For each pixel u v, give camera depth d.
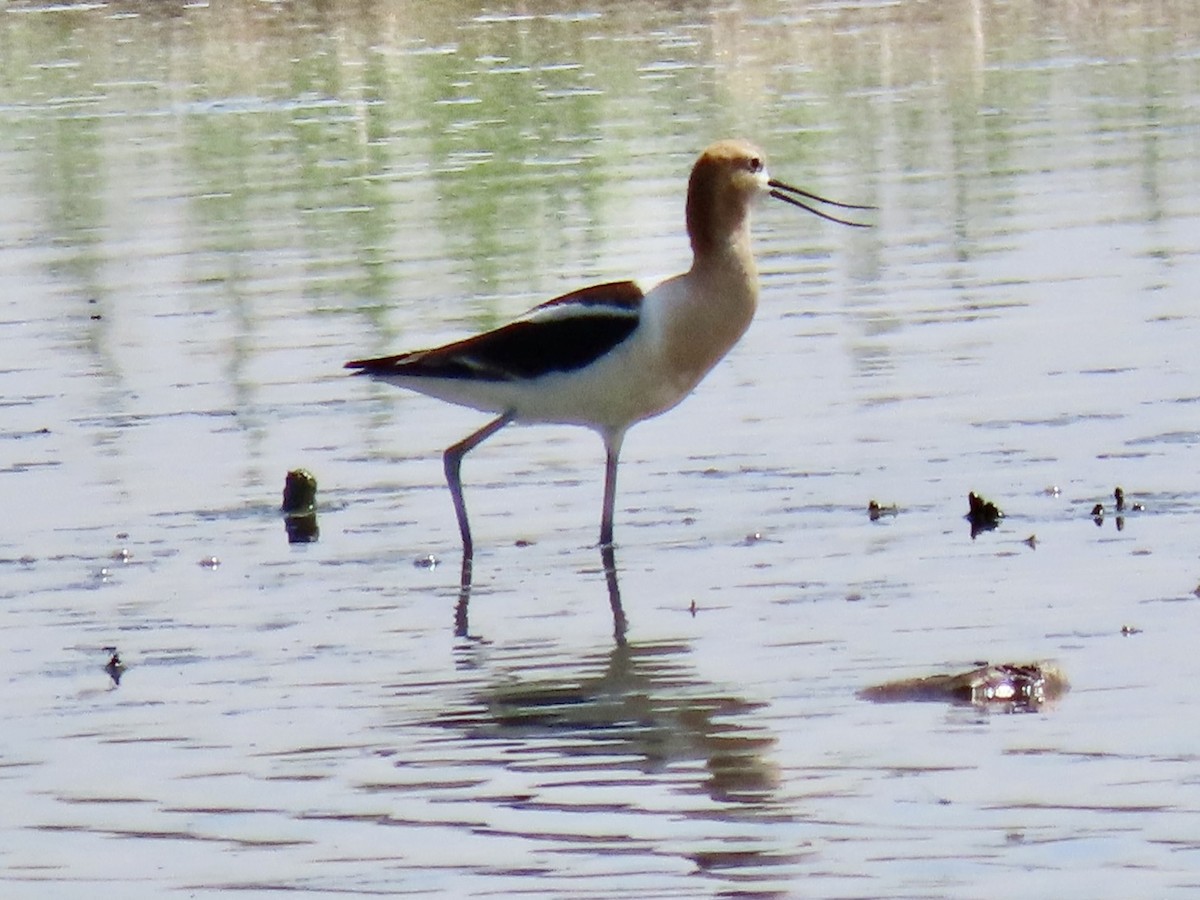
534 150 24.81
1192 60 28.41
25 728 10.21
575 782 9.21
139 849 8.76
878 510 12.95
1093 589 11.35
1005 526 12.56
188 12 36.38
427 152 25.11
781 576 11.95
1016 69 28.52
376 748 9.73
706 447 14.41
